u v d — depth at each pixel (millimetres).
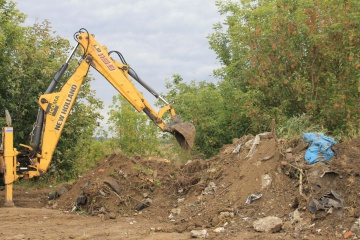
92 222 10469
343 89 16062
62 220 10648
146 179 12273
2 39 18844
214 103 18219
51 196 13281
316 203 8672
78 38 12781
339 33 16203
